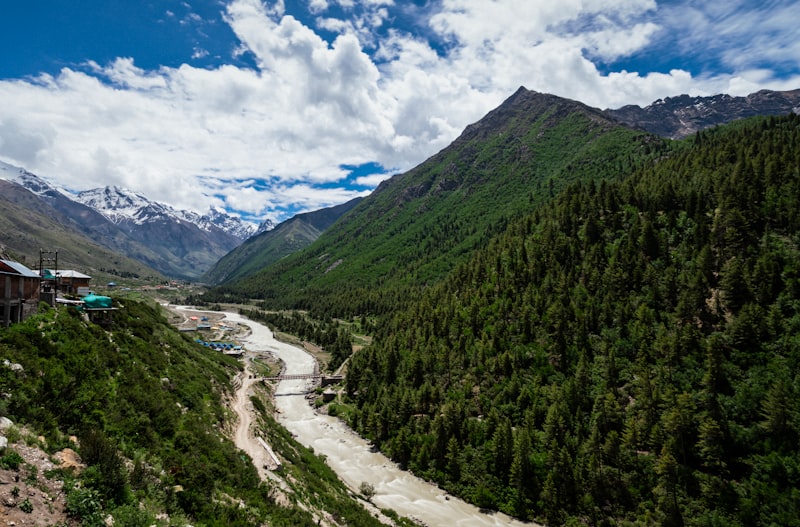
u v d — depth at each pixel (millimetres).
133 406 41000
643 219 133875
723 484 71000
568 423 89062
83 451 26672
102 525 21516
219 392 79562
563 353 106562
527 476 82000
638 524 71188
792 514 64625
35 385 32031
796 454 69938
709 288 103750
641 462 78500
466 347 124562
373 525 56156
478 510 80375
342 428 117875
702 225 117000
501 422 94625
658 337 96938
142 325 78750
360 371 141125
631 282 115188
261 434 69938
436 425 96812
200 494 33031
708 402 80812
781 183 119062
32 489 20672
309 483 60125
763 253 102188
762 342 86750
